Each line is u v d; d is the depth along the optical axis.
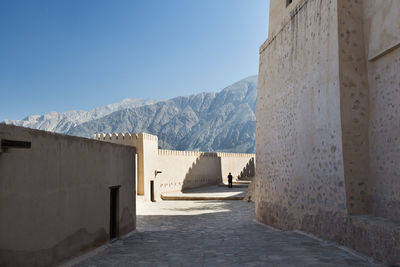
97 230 6.35
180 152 27.61
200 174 29.91
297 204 8.04
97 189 6.41
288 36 8.96
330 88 6.53
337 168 6.24
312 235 7.11
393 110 5.61
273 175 9.85
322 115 6.87
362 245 5.22
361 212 5.98
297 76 8.27
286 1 9.29
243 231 8.72
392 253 4.45
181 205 19.09
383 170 5.79
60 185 5.02
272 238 7.02
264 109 10.98
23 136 4.14
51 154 4.78
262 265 4.53
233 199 21.28
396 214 5.43
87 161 5.98
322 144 6.84
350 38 6.31
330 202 6.45
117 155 7.61
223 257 5.19
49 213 4.70
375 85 6.07
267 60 10.82
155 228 10.36
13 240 3.97
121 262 5.08
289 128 8.71
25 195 4.19
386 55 5.81
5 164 3.87
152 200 22.17
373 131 6.09
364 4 6.37
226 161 33.25
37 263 4.40
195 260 5.05
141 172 20.94
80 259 5.41
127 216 8.31
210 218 13.02
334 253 5.27
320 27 7.03
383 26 5.79
